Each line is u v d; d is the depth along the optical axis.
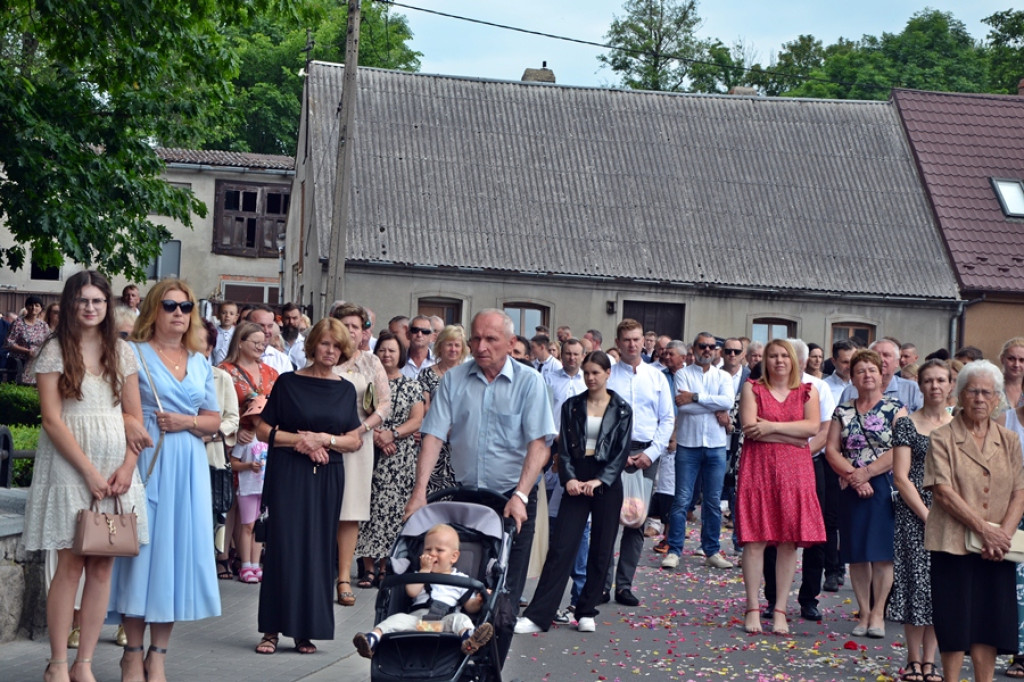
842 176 35.25
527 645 9.80
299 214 37.22
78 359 7.18
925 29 59.19
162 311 7.68
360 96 34.09
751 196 34.25
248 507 11.33
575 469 10.28
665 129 35.66
